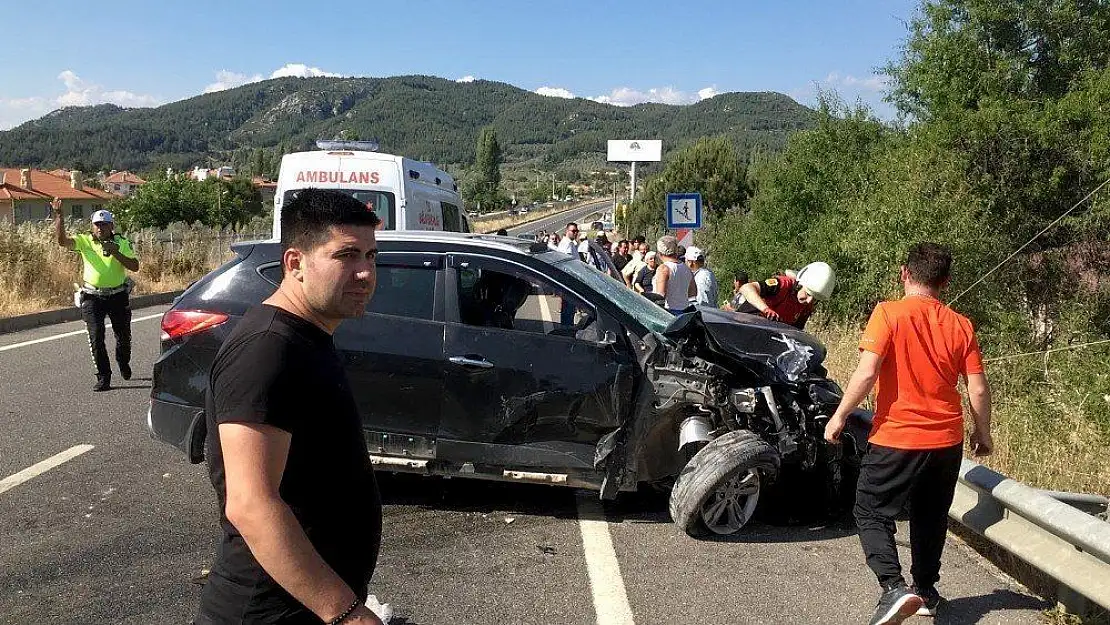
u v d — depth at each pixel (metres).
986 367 8.16
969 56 12.38
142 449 6.30
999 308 9.50
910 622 3.82
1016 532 4.03
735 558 4.54
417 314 4.96
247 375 1.79
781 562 4.50
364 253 1.98
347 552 1.96
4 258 14.25
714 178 35.47
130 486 5.46
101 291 8.33
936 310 3.75
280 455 1.79
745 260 16.66
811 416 5.03
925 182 10.20
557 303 4.96
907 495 3.72
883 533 3.76
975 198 9.79
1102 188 9.44
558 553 4.55
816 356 5.32
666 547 4.67
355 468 1.97
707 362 4.79
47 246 14.94
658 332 4.96
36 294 14.29
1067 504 4.08
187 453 5.00
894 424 3.69
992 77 12.15
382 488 5.53
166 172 61.69
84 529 4.71
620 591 4.10
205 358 4.97
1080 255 9.59
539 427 4.86
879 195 10.89
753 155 19.16
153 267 19.77
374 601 3.57
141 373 9.23
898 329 3.68
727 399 4.83
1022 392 7.62
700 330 4.80
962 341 3.69
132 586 4.01
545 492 5.54
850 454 5.20
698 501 4.62
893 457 3.69
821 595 4.10
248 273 5.16
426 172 13.06
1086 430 6.39
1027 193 9.78
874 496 3.78
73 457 6.05
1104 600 3.38
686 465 4.79
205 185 60.97
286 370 1.82
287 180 11.37
